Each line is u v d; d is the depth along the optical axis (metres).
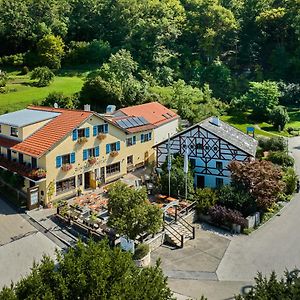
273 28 113.50
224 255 30.91
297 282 15.02
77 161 39.62
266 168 38.34
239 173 38.22
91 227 32.34
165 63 99.25
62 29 104.19
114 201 28.89
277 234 34.59
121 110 53.00
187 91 81.81
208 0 112.56
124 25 106.38
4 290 14.66
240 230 34.84
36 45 96.38
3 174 39.94
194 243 32.62
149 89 79.88
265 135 72.25
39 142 38.38
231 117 82.12
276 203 41.31
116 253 16.19
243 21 117.44
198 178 43.53
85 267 15.34
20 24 100.94
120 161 44.94
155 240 31.44
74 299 14.41
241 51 111.88
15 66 92.19
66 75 88.81
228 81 97.31
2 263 28.28
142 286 15.17
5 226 33.34
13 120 41.41
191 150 43.41
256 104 81.81
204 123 44.59
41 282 14.84
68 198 39.09
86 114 40.44
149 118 53.09
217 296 25.62
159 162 45.34
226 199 37.25
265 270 28.83
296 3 111.88
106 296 14.24
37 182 36.16
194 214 36.53
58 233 32.44
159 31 100.50
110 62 83.94
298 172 51.62
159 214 29.05
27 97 69.62
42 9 108.44
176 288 26.34
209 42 105.75
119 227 28.06
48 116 42.22
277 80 102.44
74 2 113.50
